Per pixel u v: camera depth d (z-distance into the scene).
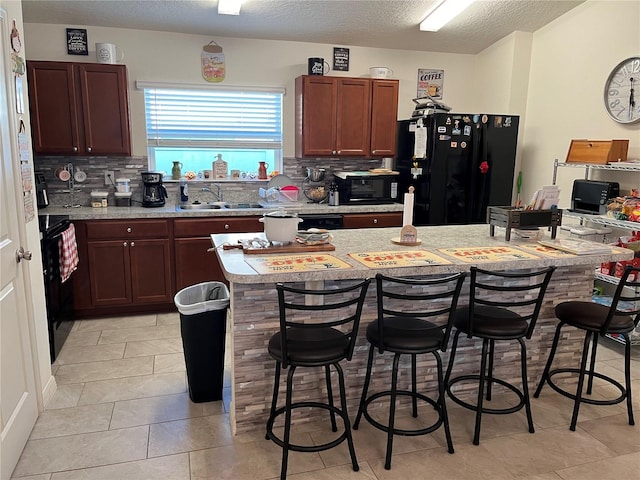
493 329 2.30
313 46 4.74
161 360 3.20
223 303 2.56
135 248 3.95
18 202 2.31
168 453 2.23
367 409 2.59
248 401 2.38
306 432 2.42
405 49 5.00
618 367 3.20
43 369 2.62
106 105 4.02
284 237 2.53
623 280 2.31
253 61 4.61
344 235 3.00
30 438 2.33
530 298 2.77
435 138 4.38
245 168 4.90
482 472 2.13
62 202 4.34
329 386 2.34
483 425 2.50
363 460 2.20
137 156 4.48
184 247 4.05
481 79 5.20
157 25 4.21
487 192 4.62
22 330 2.29
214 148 4.73
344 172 4.73
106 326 3.79
